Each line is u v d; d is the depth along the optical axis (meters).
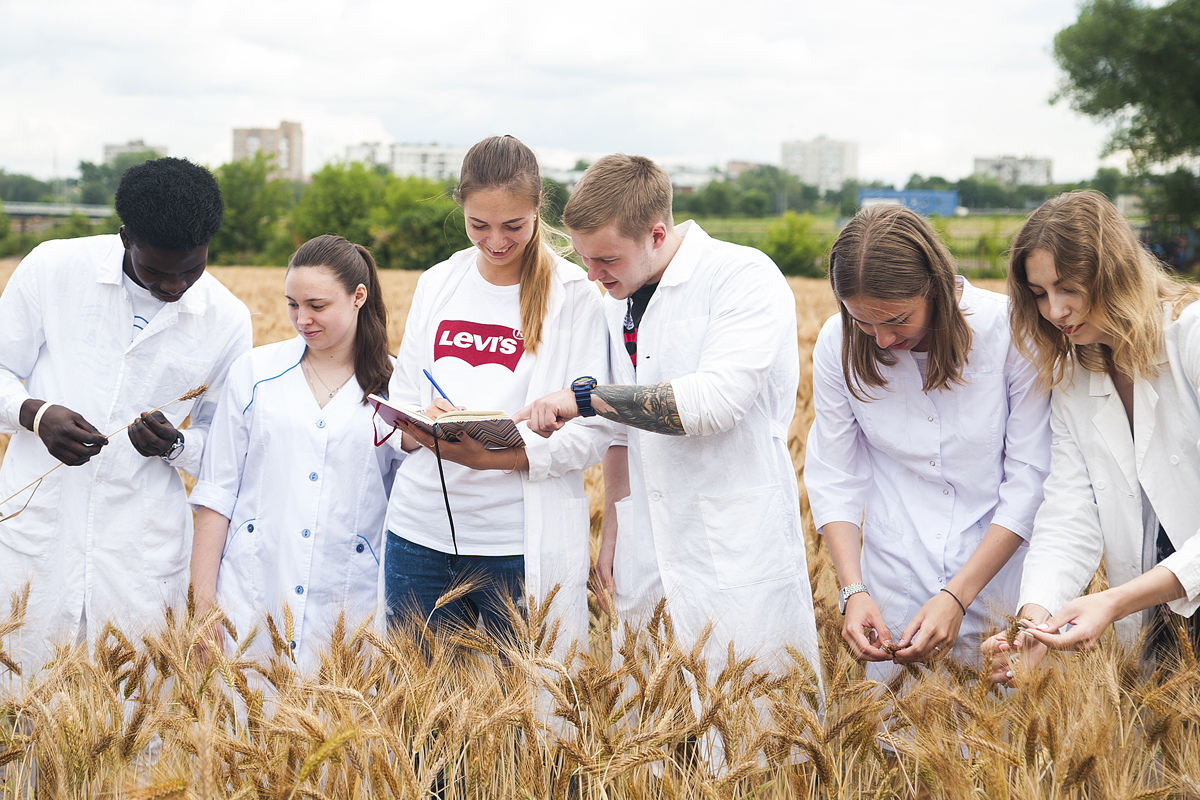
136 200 2.69
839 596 3.27
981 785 2.16
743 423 2.73
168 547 3.23
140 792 1.83
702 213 106.38
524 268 2.94
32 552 3.04
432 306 3.04
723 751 2.41
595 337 3.05
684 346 2.71
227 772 2.07
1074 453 2.66
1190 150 39.44
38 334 3.11
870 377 2.70
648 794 2.31
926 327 2.57
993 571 2.67
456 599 2.97
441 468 2.77
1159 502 2.51
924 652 2.55
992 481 2.79
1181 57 38.12
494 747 2.33
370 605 3.18
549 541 2.91
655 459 2.79
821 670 2.72
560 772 2.19
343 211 72.62
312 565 3.06
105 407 3.07
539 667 2.38
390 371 3.25
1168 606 2.53
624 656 2.55
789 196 130.62
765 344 2.57
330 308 2.97
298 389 3.15
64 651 2.63
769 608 2.72
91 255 3.08
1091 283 2.32
